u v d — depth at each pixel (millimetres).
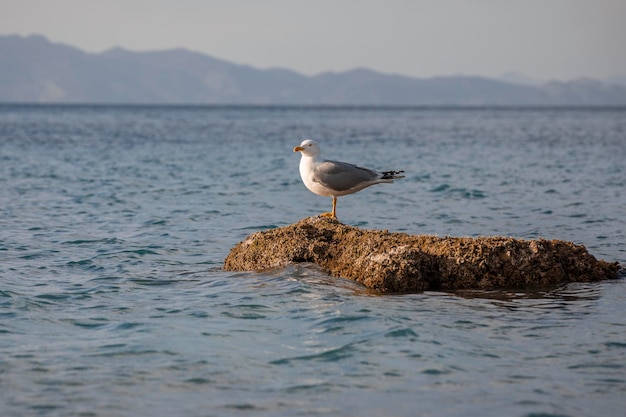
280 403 8312
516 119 150250
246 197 26703
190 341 10305
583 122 126875
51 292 12922
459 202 25500
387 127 104312
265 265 14438
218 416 7988
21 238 18219
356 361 9539
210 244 17703
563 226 20516
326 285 13102
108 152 50219
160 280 13891
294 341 10289
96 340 10352
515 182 31688
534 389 8680
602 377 9031
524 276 13508
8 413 8039
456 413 8047
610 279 13898
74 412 8086
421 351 9875
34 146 55312
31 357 9664
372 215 22578
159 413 8062
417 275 13133
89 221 21016
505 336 10523
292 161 43875
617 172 36406
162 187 29641
